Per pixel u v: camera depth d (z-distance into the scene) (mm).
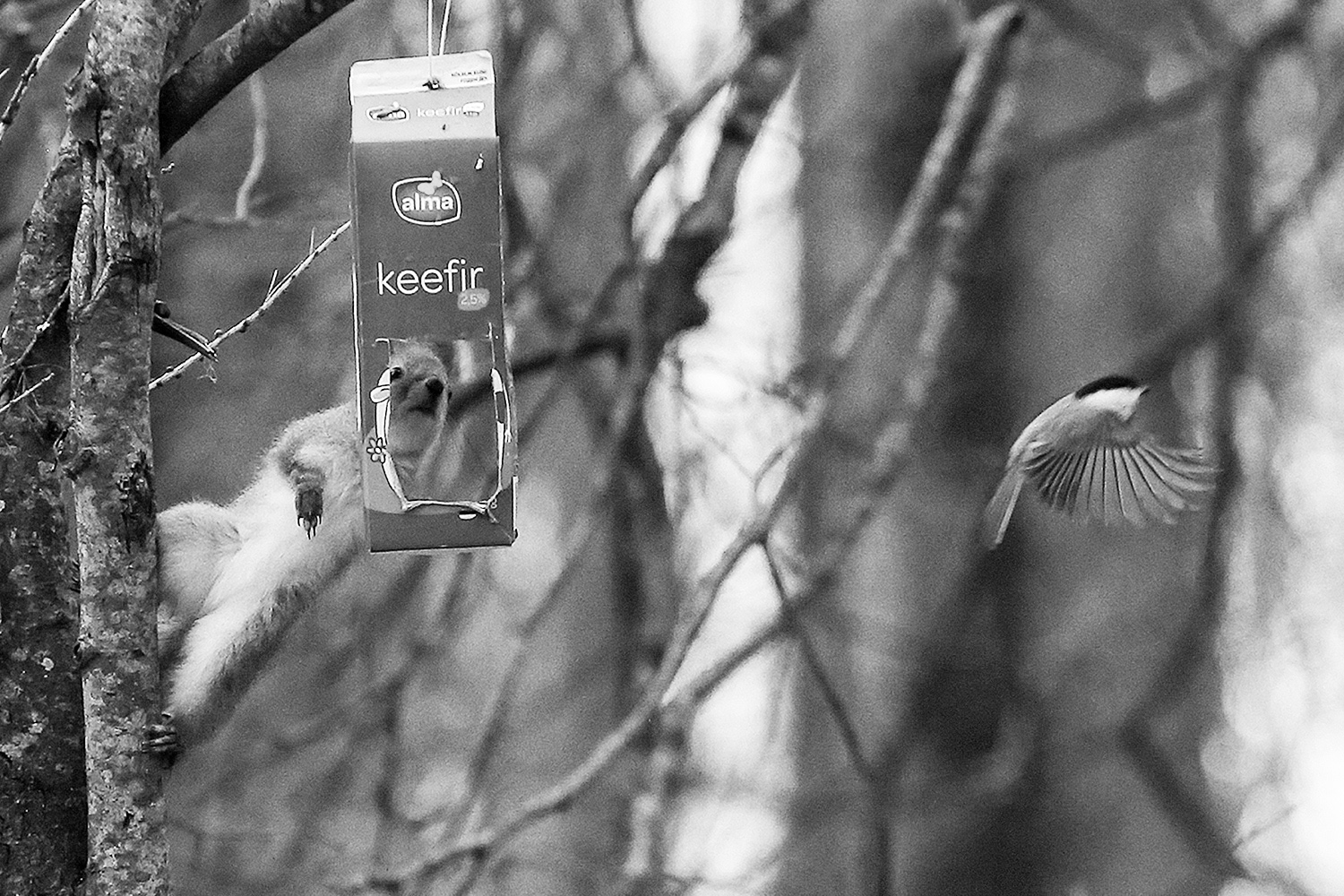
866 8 15797
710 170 11461
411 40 14281
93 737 5453
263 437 14016
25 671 5992
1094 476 7164
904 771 15242
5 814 5934
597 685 16438
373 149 5840
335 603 13852
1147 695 13852
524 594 17016
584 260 14742
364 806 14258
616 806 14102
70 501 6875
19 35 10547
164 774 5547
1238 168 14328
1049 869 16531
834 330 15672
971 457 15547
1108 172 17359
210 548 8367
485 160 5871
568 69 14992
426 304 5832
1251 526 17609
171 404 14359
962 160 14930
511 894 14805
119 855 5438
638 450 12773
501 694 11734
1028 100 16984
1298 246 18688
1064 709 16547
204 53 5934
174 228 10344
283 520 8234
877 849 10766
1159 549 17047
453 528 5840
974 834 16344
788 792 14203
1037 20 15930
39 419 6023
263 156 10094
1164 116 14195
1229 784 18031
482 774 11789
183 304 14133
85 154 5496
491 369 5840
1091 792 16719
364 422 5801
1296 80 18141
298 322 14102
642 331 11500
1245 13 17797
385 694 12391
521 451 13109
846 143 15844
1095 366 16875
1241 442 17391
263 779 14609
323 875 12492
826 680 10359
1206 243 20250
